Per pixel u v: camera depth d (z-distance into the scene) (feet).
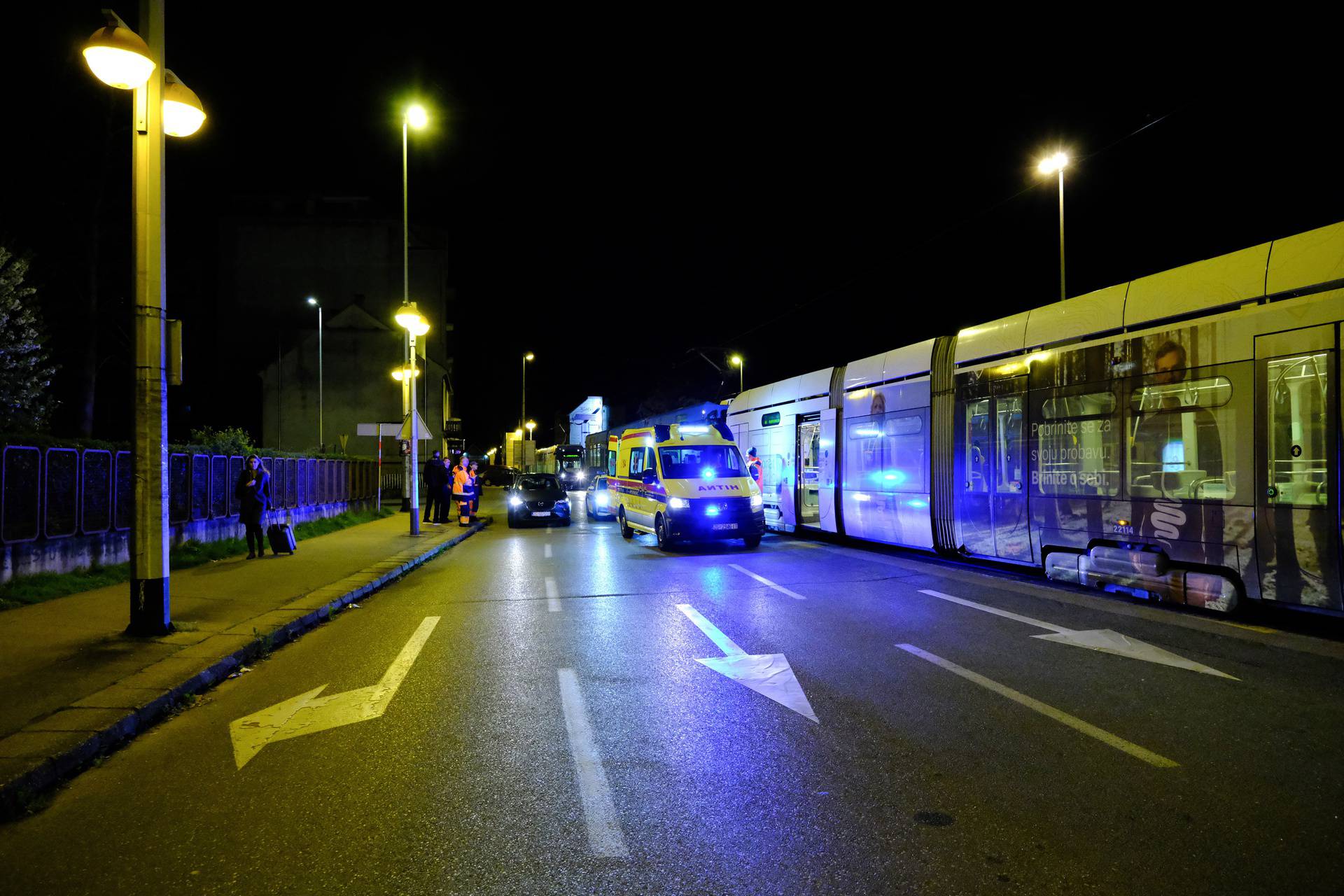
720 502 48.70
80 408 88.07
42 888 10.17
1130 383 28.37
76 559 33.14
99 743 14.85
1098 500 29.76
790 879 10.14
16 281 53.88
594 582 37.06
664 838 11.34
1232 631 24.02
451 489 75.66
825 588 33.68
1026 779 13.23
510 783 13.39
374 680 20.11
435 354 170.81
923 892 9.79
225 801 12.84
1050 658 21.25
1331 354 21.86
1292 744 14.62
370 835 11.54
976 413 36.99
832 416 51.06
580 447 173.47
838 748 14.82
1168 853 10.68
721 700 18.01
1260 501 23.72
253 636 23.20
